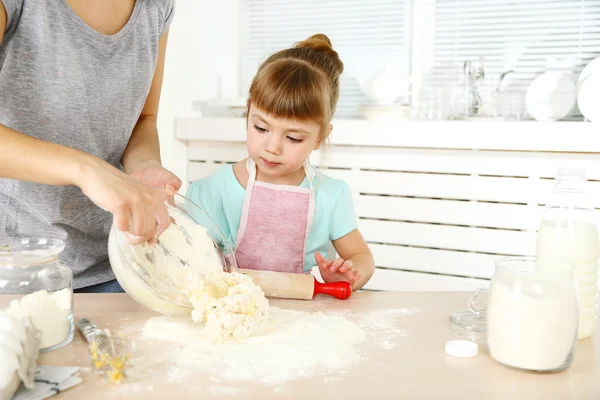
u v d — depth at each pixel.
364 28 3.06
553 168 2.30
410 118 2.74
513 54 2.88
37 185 1.18
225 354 0.82
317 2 3.10
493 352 0.82
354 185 2.54
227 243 1.11
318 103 1.34
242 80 3.21
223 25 3.05
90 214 1.28
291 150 1.37
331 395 0.71
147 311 1.02
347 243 1.57
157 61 1.39
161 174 1.12
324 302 1.11
